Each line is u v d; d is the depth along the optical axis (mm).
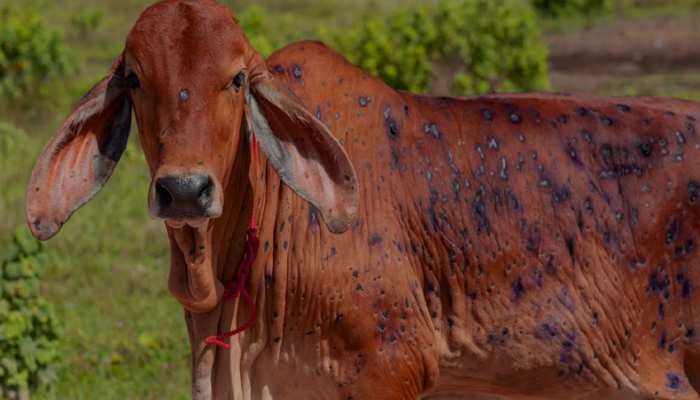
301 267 7879
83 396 12359
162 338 13867
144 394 12453
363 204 8000
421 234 8195
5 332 12102
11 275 12359
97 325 14297
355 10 36938
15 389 12172
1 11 27219
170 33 7152
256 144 7797
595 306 8461
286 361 7980
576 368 8484
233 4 37094
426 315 8172
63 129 7355
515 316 8352
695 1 38438
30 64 23609
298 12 36594
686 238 8641
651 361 8672
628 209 8531
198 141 7066
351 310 7898
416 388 8188
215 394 7977
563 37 34250
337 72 8203
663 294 8625
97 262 16359
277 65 8094
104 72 26391
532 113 8594
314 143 7457
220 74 7148
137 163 20281
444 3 22141
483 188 8336
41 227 7379
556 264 8391
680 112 8836
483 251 8289
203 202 6934
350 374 7961
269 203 7910
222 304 7883
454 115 8461
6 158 20422
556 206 8414
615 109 8758
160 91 7121
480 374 8469
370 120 8172
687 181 8633
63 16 36094
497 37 21953
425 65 21188
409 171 8211
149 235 17578
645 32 34250
